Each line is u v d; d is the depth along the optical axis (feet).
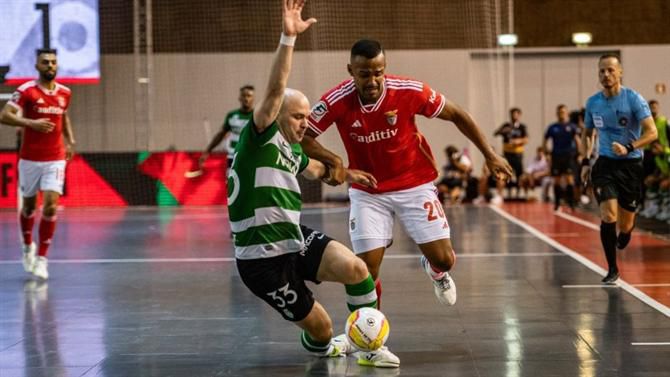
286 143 20.25
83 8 78.84
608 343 23.27
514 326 25.84
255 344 23.80
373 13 93.71
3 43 78.48
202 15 93.61
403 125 22.35
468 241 49.19
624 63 94.48
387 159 22.63
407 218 23.04
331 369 20.94
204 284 35.06
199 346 23.62
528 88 96.43
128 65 93.97
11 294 33.01
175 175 82.12
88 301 31.27
